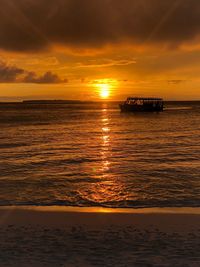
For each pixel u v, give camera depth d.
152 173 19.31
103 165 22.12
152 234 9.57
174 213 11.85
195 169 20.25
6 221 10.82
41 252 8.32
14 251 8.37
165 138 39.25
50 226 10.34
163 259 7.86
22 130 52.56
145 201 13.77
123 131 50.62
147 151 28.39
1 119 85.06
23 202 13.62
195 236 9.36
